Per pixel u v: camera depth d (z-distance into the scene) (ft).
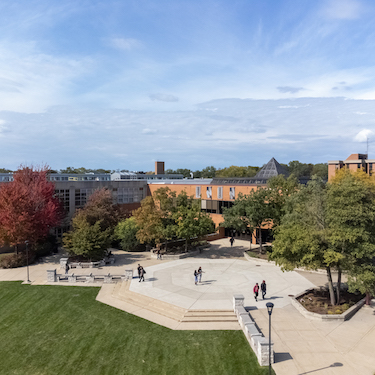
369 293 75.87
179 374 53.98
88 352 61.77
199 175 517.14
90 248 114.62
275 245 81.10
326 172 365.40
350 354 56.70
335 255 67.77
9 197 116.67
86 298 87.40
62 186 157.38
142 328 69.51
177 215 127.85
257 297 83.51
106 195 153.38
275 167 197.16
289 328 66.33
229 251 142.00
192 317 72.54
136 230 141.18
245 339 63.72
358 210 68.44
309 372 52.06
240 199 130.00
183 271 108.78
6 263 117.08
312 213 75.77
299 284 94.48
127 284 95.04
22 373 56.29
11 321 75.77
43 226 125.39
